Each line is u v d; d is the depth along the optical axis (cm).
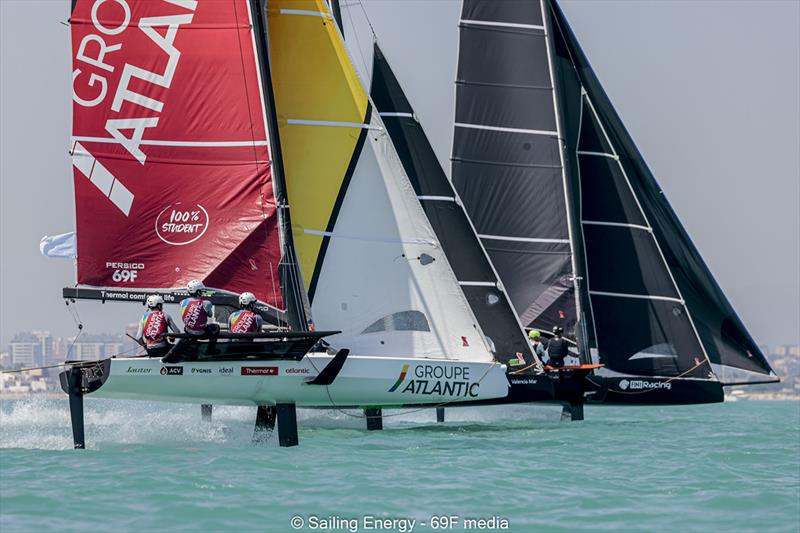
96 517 4884
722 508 5375
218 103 7675
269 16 8156
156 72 7625
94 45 7569
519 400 9194
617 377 10844
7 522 4769
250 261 7675
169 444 7362
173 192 7638
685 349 11012
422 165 9188
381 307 8100
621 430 9531
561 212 11006
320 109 8188
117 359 6800
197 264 7625
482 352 8125
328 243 8106
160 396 7044
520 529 4903
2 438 7394
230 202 7675
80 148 7550
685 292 11162
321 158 8162
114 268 7569
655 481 6162
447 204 9219
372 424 8912
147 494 5356
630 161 11225
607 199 11181
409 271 8138
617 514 5209
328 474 6103
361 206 8162
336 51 8238
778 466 6850
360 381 7569
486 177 11025
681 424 10762
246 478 5866
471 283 9256
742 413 15962
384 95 9175
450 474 6231
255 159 7694
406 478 6044
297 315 7719
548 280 10981
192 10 7650
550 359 10269
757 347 11069
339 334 8044
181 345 6781
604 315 11088
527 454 7344
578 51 11312
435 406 8112
